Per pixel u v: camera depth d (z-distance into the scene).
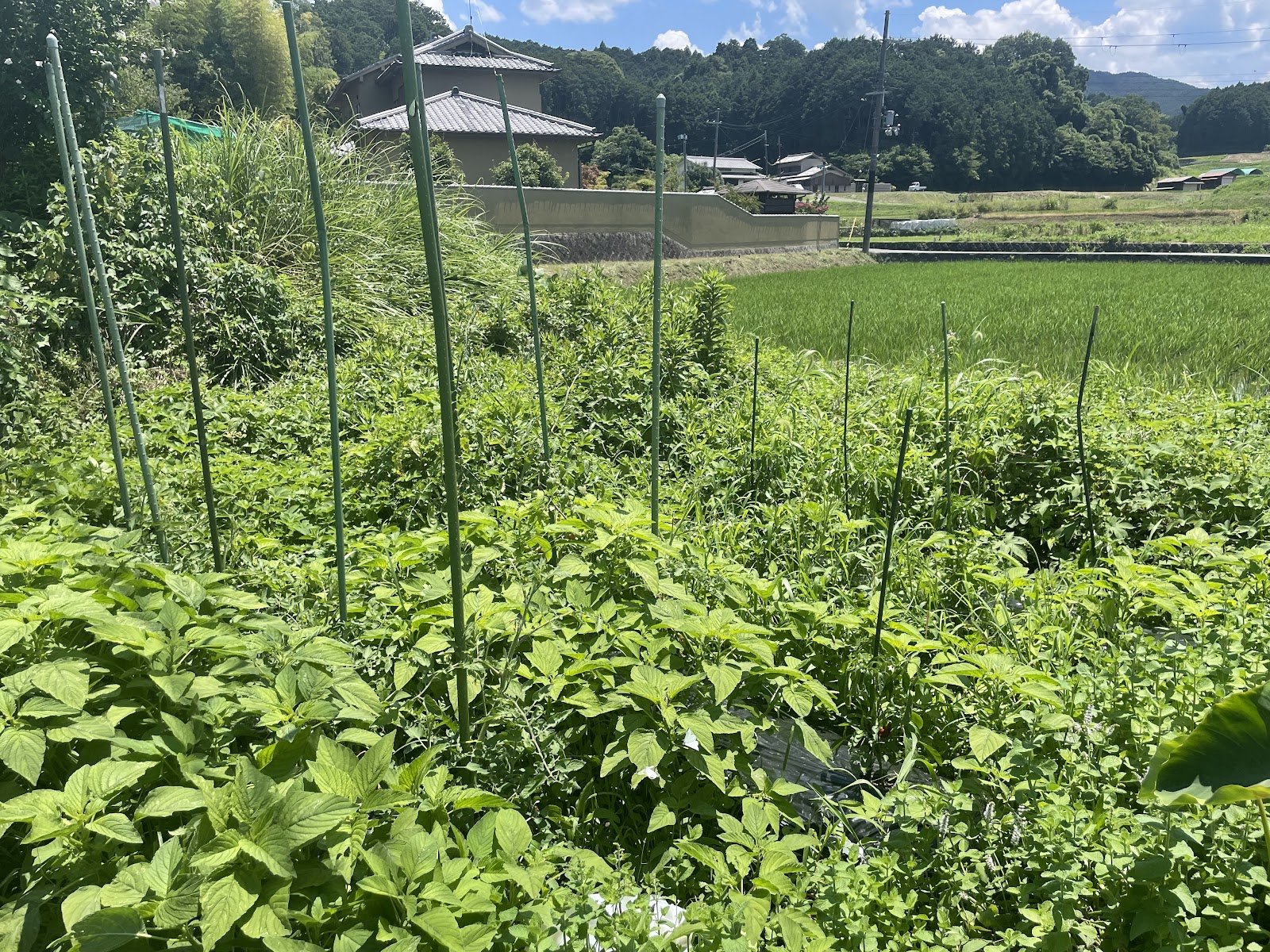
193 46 37.09
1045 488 5.24
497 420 5.19
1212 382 8.27
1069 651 3.32
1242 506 4.74
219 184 8.84
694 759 2.37
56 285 6.90
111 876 1.77
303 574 3.36
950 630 3.66
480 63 35.69
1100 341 10.73
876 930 2.03
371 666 2.70
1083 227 50.84
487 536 3.47
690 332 7.24
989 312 14.06
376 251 9.68
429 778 2.10
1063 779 2.53
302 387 6.66
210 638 2.28
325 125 11.52
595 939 1.88
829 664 3.29
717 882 2.07
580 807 2.48
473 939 1.69
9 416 5.72
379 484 4.82
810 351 8.20
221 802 1.74
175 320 7.39
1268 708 1.87
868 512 5.07
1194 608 3.14
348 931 1.69
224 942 1.69
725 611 2.69
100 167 7.39
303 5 65.44
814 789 2.74
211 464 4.79
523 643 2.85
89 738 1.87
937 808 2.43
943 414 5.64
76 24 8.05
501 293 9.90
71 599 2.15
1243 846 2.21
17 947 1.62
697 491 5.03
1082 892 2.11
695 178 60.19
